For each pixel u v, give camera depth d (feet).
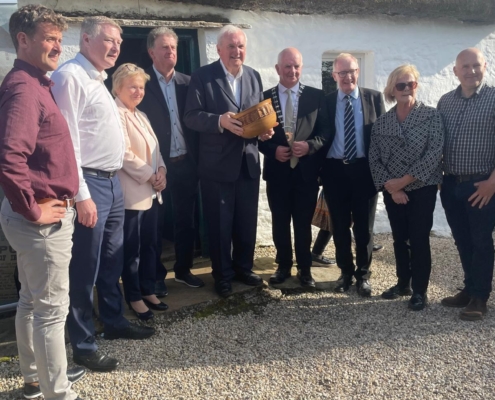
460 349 11.09
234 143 12.74
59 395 8.63
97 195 9.93
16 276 12.56
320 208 15.51
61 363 8.61
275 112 12.59
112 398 9.44
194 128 12.51
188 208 13.76
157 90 12.93
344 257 14.16
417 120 12.49
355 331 12.01
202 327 12.16
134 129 11.57
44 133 7.89
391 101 12.96
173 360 10.73
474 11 19.19
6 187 7.28
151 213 12.11
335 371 10.32
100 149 9.89
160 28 12.98
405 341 11.48
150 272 12.37
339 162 13.61
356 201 13.74
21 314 9.04
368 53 19.33
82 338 10.14
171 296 13.29
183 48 15.99
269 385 9.84
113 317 11.16
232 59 12.52
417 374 10.16
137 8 14.74
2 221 8.21
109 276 10.87
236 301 13.29
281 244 14.38
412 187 12.67
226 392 9.61
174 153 13.37
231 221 13.28
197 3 15.56
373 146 13.06
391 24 19.26
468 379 9.96
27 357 9.21
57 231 8.21
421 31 19.81
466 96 12.37
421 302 13.05
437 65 20.34
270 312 13.04
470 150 12.12
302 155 13.10
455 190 12.59
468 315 12.40
